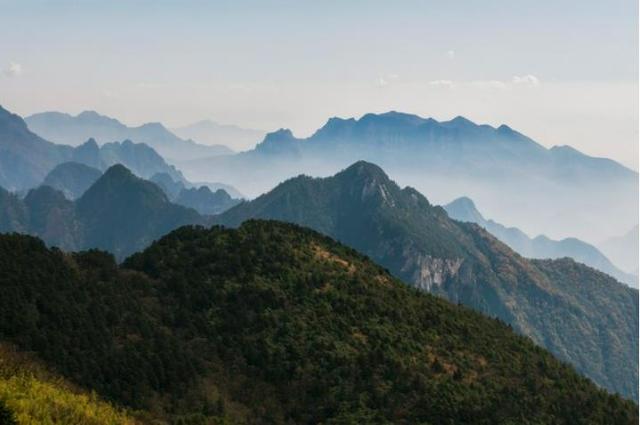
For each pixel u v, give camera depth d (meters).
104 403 96.69
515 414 116.94
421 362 128.25
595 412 123.12
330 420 112.69
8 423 76.50
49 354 102.31
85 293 123.62
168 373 113.62
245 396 117.12
